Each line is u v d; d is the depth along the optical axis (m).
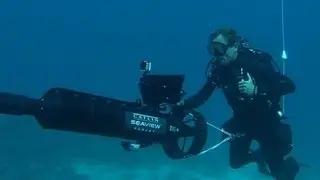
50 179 9.77
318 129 18.89
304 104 24.77
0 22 114.62
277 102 4.58
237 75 4.27
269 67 4.38
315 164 12.18
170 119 3.06
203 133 3.33
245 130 4.85
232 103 4.64
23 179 9.75
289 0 88.12
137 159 11.18
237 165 5.41
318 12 90.75
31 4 116.00
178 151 3.19
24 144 12.16
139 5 110.38
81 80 90.38
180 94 2.93
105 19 113.69
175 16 106.12
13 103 2.22
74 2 114.88
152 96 2.90
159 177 9.96
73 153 11.72
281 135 4.84
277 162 5.09
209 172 10.41
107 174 10.12
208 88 4.37
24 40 113.94
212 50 4.22
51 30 114.81
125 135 2.77
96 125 2.52
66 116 2.34
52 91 2.36
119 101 2.76
